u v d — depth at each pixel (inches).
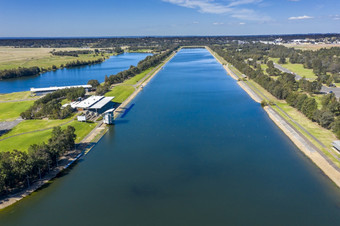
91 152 4488.2
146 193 3344.0
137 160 4190.5
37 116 6072.8
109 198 3245.6
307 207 3058.6
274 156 4274.1
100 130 5457.7
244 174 3750.0
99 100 6973.4
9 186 3361.2
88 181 3614.7
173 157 4269.2
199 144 4758.9
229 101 7711.6
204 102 7623.0
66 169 3937.0
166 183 3550.7
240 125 5708.7
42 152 3754.9
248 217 2906.0
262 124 5757.9
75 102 7032.5
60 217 2925.7
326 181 3563.0
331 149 4382.4
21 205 3127.5
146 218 2901.1
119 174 3782.0
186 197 3250.5
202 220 2864.2
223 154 4362.7
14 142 4697.3
